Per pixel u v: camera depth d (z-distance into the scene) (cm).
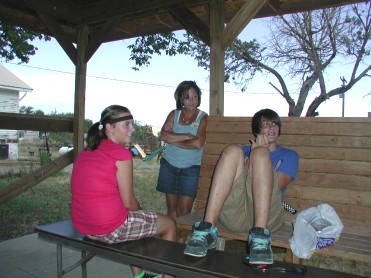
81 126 514
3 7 471
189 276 171
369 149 267
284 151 269
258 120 264
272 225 238
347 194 271
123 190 206
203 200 333
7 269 307
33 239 390
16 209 564
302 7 411
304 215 223
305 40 1232
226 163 227
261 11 431
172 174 324
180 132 330
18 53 1051
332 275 163
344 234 257
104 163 201
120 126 214
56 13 461
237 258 184
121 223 205
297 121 297
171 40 1184
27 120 451
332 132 283
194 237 190
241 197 231
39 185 857
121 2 445
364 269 344
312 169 287
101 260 332
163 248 201
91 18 480
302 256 210
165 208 637
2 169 1187
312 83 1273
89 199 200
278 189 229
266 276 161
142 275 234
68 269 229
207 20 480
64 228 237
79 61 511
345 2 386
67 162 505
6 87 1675
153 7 413
